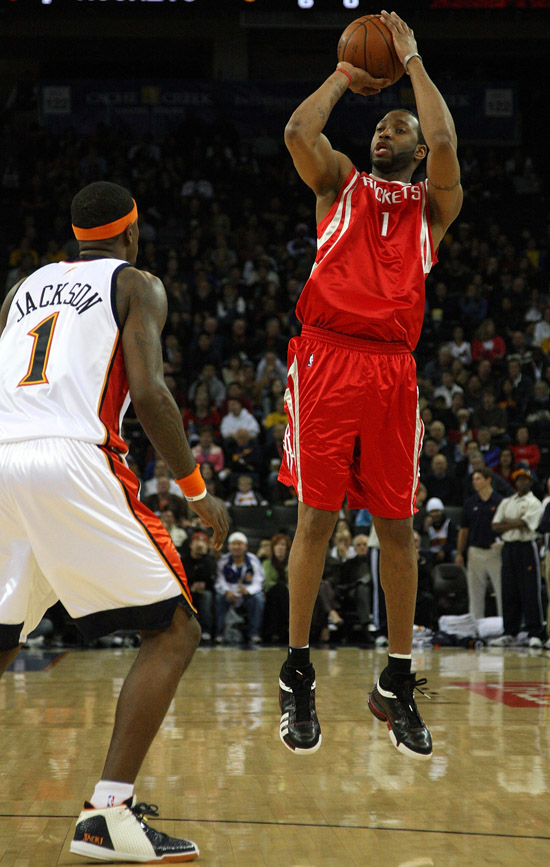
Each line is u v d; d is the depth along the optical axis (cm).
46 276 927
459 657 2912
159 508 3734
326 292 1002
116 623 838
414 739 1038
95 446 844
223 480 4072
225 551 3678
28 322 902
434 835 872
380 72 1059
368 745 1348
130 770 816
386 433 1017
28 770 1155
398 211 1038
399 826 905
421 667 2550
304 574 1027
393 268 1016
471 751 1294
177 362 4797
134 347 859
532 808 973
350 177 1038
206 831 890
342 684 2119
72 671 2483
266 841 855
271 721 1571
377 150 1062
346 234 1016
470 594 3559
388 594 1057
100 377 861
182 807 980
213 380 4638
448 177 1020
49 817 933
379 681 1087
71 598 838
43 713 1664
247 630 3581
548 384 4725
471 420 4444
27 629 910
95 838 788
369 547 3634
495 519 3472
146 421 854
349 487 1080
